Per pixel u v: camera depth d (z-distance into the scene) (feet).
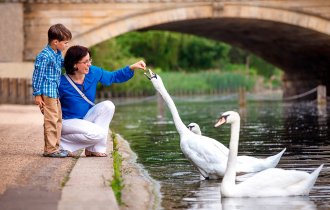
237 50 308.19
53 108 43.83
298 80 197.88
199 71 281.33
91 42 133.90
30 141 53.57
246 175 42.22
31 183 34.22
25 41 131.75
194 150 43.39
